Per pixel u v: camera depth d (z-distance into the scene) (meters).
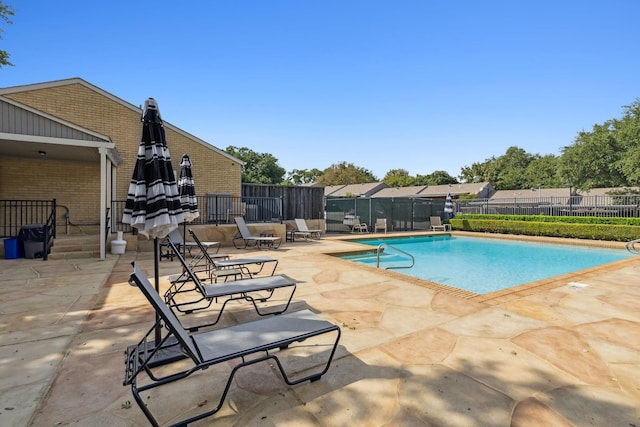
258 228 12.52
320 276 6.41
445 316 4.11
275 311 4.33
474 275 9.06
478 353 3.07
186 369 2.77
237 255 9.23
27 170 10.58
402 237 16.25
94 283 5.80
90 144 8.38
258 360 2.30
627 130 22.52
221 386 2.52
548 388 2.49
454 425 2.06
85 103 12.16
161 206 2.93
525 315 4.14
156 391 2.43
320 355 3.03
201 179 14.60
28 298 4.85
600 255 12.12
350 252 10.52
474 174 66.75
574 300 4.80
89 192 11.49
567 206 17.70
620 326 3.77
